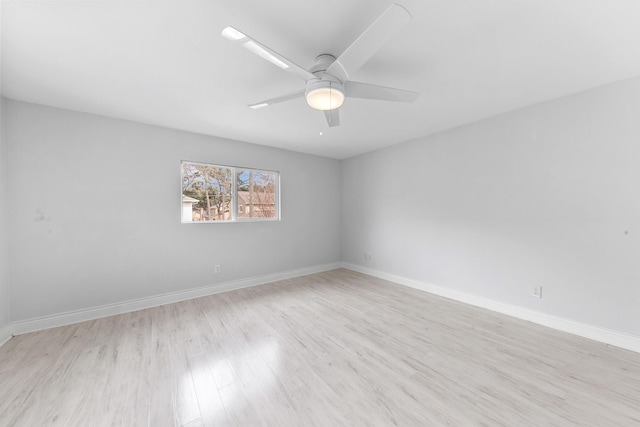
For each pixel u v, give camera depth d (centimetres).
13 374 173
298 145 395
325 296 332
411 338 221
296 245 432
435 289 340
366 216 445
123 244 280
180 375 172
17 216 229
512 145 265
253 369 179
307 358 192
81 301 257
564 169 232
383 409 142
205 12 132
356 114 271
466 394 153
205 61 175
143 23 139
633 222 199
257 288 367
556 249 237
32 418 136
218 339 221
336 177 488
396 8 105
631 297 200
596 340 214
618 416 135
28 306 233
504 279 273
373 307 294
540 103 245
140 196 290
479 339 219
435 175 338
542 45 161
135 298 287
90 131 262
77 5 125
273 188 413
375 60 176
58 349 204
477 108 259
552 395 151
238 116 273
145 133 293
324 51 165
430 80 204
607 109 209
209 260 340
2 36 147
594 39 154
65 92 217
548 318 241
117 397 152
